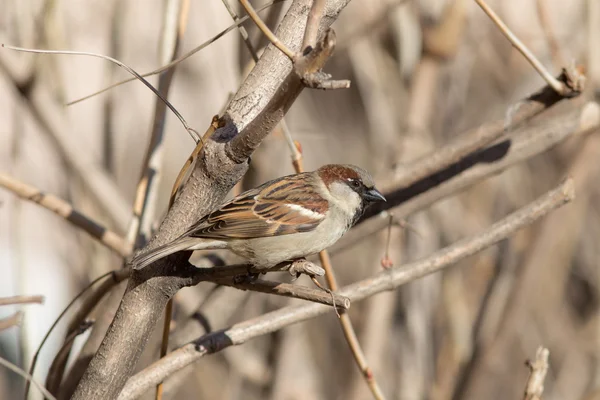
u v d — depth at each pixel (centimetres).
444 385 1116
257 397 1236
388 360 1136
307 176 785
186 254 550
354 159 1323
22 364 794
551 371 1281
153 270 541
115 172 1037
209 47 1155
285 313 648
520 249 1161
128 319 539
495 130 766
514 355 1289
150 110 1177
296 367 1148
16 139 905
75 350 917
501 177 1220
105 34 1074
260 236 727
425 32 1049
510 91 1205
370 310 1086
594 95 927
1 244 1236
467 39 1172
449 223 1175
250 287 568
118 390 539
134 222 721
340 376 1321
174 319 812
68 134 927
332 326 1345
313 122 1318
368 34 1077
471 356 1087
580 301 1341
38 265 1150
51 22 891
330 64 1315
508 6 1192
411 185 796
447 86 1173
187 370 820
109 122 1010
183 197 543
